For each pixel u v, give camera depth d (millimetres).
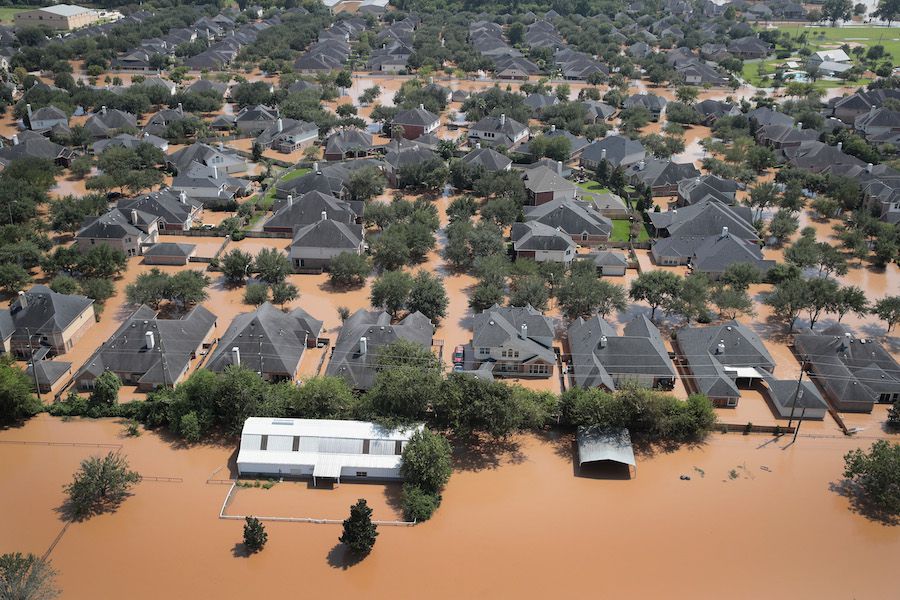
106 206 171000
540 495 91625
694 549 83875
